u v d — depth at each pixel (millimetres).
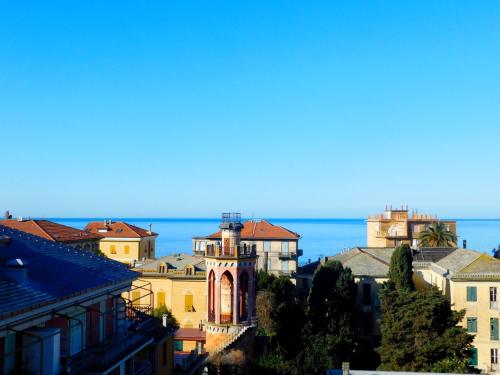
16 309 21547
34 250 30344
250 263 62562
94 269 31688
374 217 133125
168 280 76375
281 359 57281
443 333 56000
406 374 49062
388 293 60344
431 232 108750
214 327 60812
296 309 69438
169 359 38406
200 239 118250
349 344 64562
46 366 22859
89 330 28844
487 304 67812
